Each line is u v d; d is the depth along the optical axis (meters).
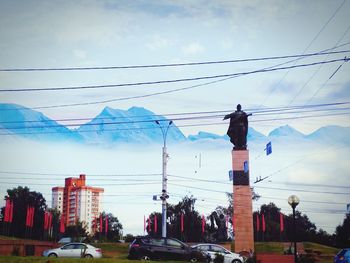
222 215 97.38
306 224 115.44
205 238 98.88
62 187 138.50
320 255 58.44
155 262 26.69
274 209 110.56
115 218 139.38
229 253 38.19
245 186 49.06
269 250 69.44
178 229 100.50
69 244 37.97
